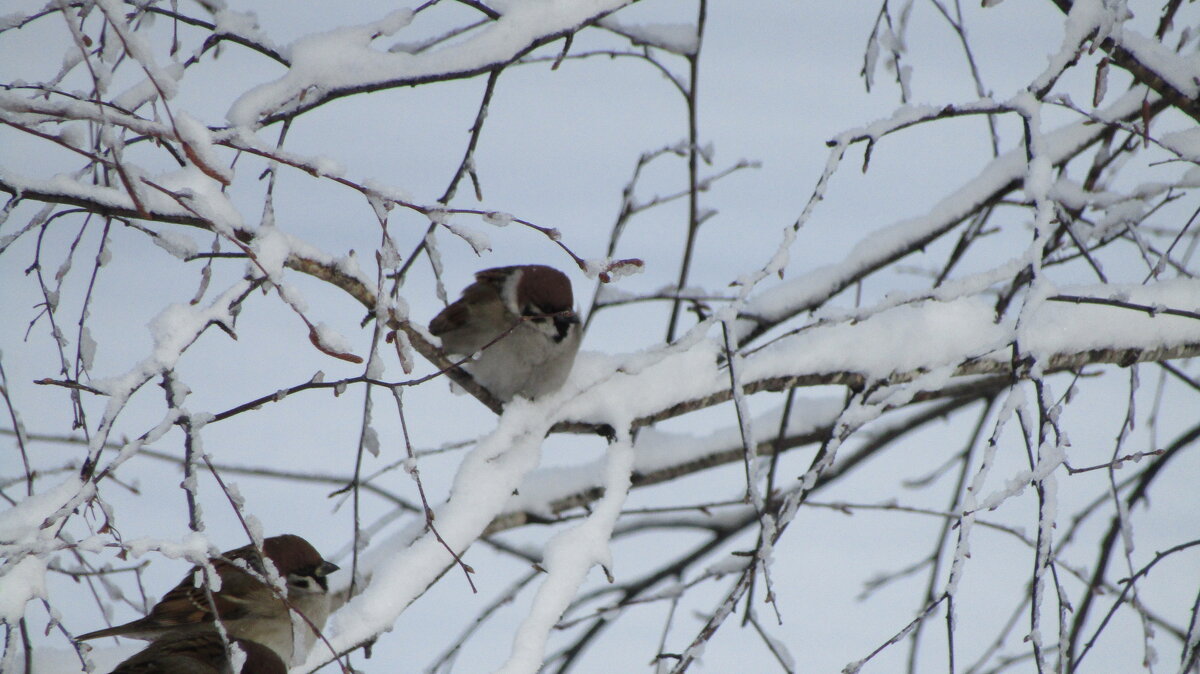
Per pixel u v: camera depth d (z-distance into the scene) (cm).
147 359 527
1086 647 666
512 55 689
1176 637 922
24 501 512
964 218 880
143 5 655
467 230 564
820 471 629
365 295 654
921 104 697
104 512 508
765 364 779
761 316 906
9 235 585
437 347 771
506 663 575
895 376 789
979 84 902
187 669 730
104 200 573
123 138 597
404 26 691
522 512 966
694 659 596
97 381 514
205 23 673
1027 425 581
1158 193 859
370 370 561
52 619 519
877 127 675
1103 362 812
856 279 900
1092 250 883
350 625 602
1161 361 877
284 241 589
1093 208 898
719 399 774
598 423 739
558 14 700
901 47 839
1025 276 704
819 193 652
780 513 622
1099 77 715
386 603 612
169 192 507
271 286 577
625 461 701
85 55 475
